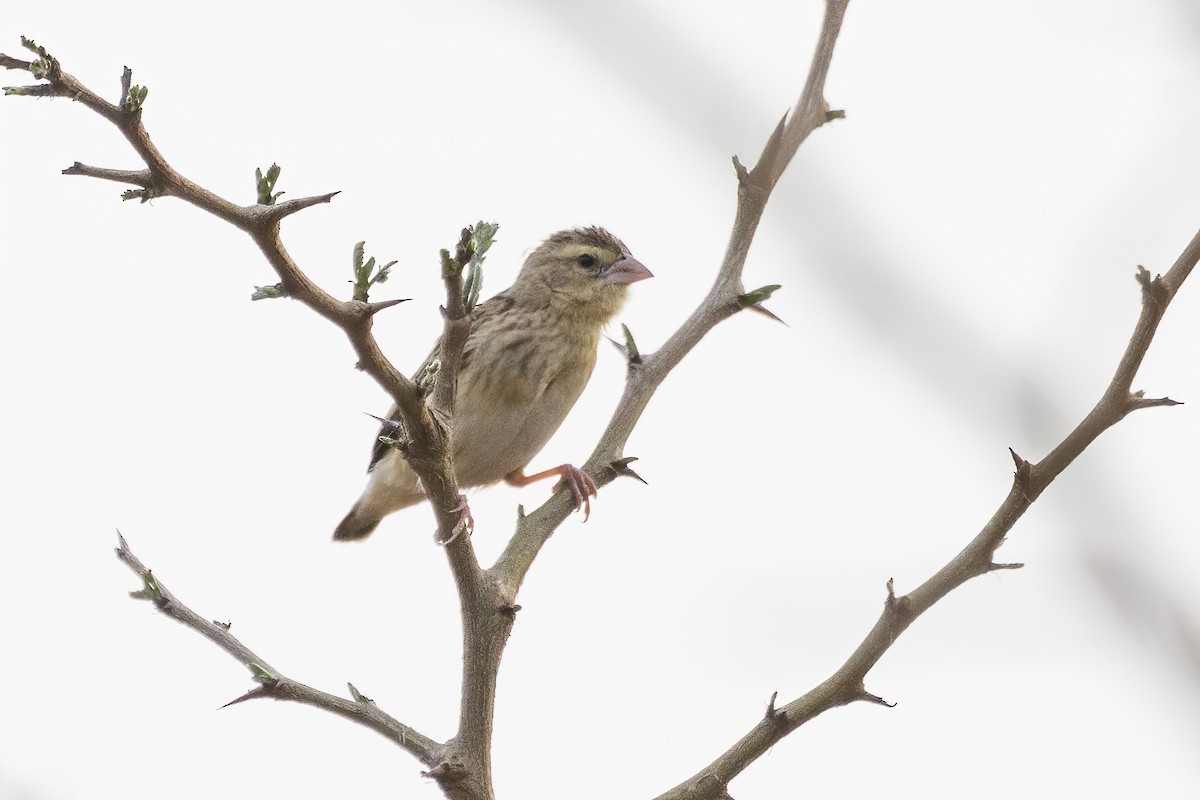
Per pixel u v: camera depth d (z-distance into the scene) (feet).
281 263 19.01
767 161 25.96
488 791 22.15
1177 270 19.26
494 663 22.43
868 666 21.06
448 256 20.59
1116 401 18.93
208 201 18.45
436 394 21.43
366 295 19.74
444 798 22.06
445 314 20.86
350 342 19.86
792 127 25.38
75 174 17.97
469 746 22.21
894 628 20.88
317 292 19.30
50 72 17.30
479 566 22.58
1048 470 18.94
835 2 25.29
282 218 18.67
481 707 22.31
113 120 17.79
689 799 21.31
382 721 22.31
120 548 23.12
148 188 18.16
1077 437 18.93
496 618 22.47
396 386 20.35
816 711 21.21
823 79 25.46
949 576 20.54
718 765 21.43
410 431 20.98
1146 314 19.13
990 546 20.17
